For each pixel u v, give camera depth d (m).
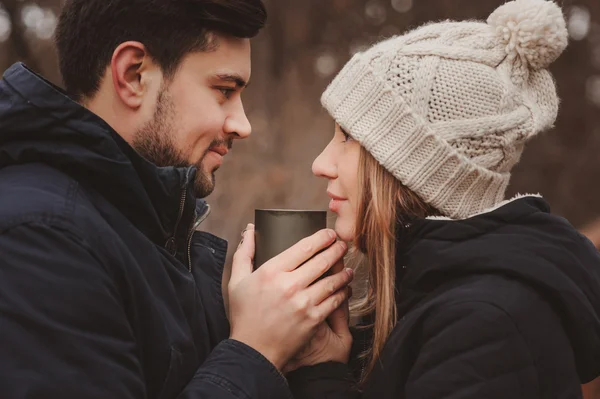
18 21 7.65
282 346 1.36
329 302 1.43
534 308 1.29
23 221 1.12
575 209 9.41
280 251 1.48
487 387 1.24
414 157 1.49
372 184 1.53
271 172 7.23
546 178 9.64
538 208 1.49
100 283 1.13
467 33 1.55
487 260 1.34
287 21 9.37
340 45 9.61
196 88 1.41
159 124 1.41
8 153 1.23
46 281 1.09
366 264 1.86
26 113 1.23
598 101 10.07
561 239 1.39
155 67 1.39
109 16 1.37
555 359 1.28
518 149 1.58
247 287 1.39
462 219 1.43
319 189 7.27
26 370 1.04
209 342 1.42
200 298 1.45
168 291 1.32
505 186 1.59
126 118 1.40
